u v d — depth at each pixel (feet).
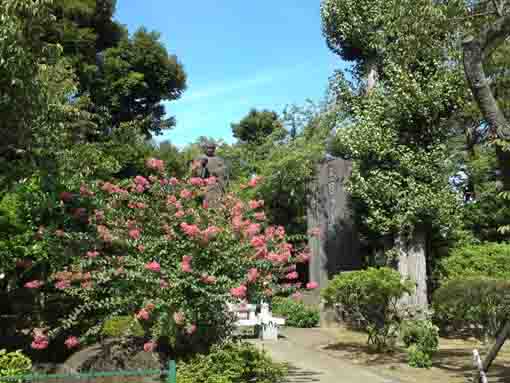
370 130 48.39
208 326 28.17
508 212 64.03
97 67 63.82
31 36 28.40
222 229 27.55
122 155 55.26
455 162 53.36
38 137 31.35
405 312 45.14
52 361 32.68
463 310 43.47
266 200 63.62
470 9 32.19
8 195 34.22
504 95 39.91
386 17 48.42
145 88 71.26
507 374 32.76
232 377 25.80
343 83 58.39
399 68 47.01
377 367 34.60
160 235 27.94
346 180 54.60
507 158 23.20
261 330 43.75
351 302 38.91
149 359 27.66
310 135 63.57
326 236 56.08
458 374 32.76
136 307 27.99
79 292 29.37
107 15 67.72
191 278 25.93
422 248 48.98
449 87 46.39
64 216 32.55
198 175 38.27
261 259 27.61
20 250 33.65
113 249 31.12
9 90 27.37
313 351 39.75
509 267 51.93
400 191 47.80
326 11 56.80
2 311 39.19
